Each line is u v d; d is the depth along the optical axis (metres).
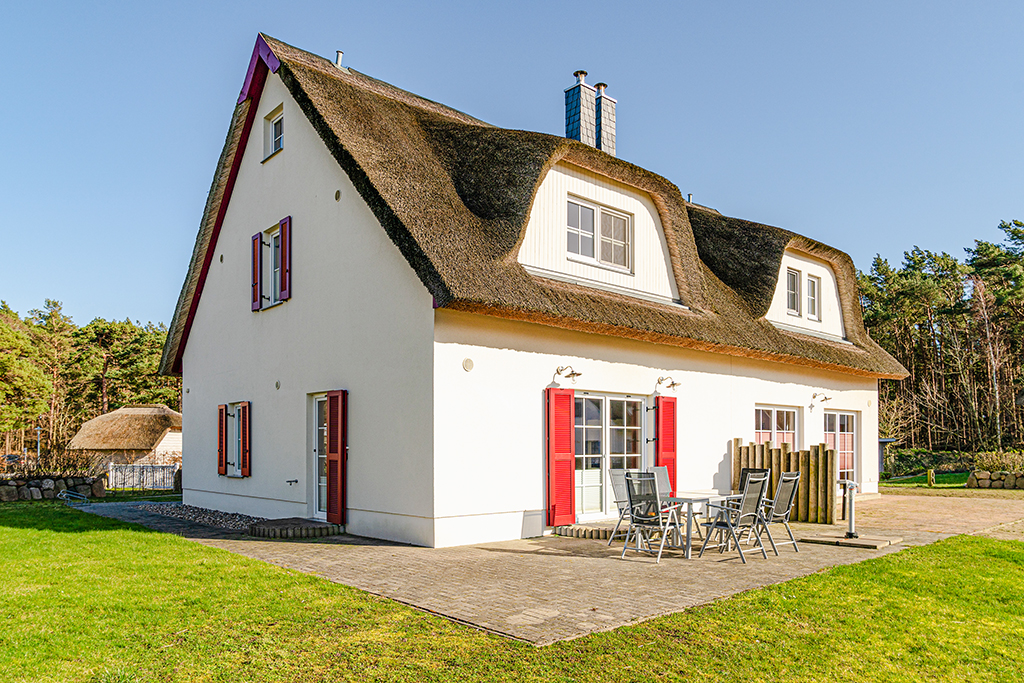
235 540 9.70
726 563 7.99
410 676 4.36
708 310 13.35
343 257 10.82
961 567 7.82
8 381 31.58
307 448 11.46
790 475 8.93
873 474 18.17
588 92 15.48
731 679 4.44
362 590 6.46
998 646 5.25
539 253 10.80
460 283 8.61
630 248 12.53
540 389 10.30
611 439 11.53
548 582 6.88
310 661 4.60
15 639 4.95
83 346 48.84
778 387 15.05
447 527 9.07
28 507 14.88
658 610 5.82
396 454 9.56
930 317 38.47
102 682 4.22
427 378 9.10
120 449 31.16
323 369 11.13
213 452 14.37
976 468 21.44
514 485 9.89
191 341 15.67
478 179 10.73
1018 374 33.25
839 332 18.06
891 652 5.03
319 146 11.59
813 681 4.46
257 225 13.27
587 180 11.77
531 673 4.43
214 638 5.04
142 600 6.05
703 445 12.97
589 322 10.20
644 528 8.54
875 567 7.71
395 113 11.80
